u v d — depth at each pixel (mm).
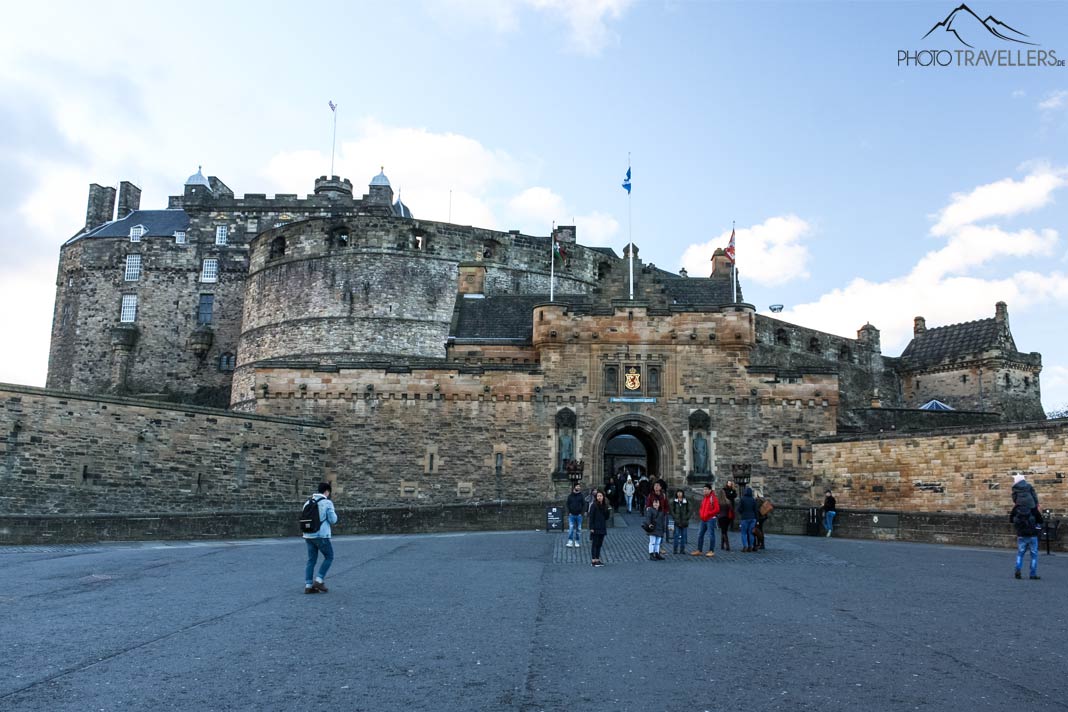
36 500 32250
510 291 68312
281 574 18469
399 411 43062
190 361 79438
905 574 18875
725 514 25109
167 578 17766
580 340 43188
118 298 81375
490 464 42375
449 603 14477
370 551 23984
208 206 84000
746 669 9875
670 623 12672
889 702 8555
